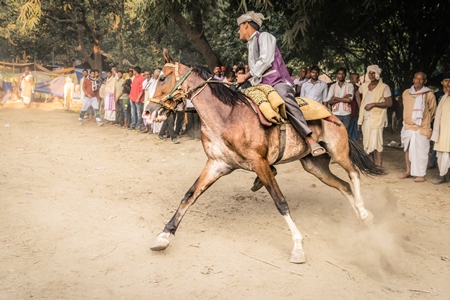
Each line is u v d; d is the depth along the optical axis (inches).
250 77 212.8
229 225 226.2
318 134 212.5
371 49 606.2
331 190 296.7
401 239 215.2
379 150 350.6
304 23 395.9
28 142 460.4
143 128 550.3
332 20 497.0
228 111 187.9
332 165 374.0
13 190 269.6
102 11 1023.6
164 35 995.9
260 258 186.1
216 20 765.3
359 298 157.8
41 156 384.8
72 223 222.4
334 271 177.2
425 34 544.1
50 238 203.0
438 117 308.5
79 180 309.7
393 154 423.8
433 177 338.0
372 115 346.6
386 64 601.3
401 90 592.4
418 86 315.3
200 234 212.2
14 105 921.5
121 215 237.3
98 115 609.3
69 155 397.7
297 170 354.3
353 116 381.4
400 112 573.6
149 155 413.1
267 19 522.0
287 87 197.8
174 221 191.8
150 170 351.6
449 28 511.2
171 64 194.4
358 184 225.6
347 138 222.7
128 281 166.2
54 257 184.2
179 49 991.0
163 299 153.9
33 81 927.7
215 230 218.2
